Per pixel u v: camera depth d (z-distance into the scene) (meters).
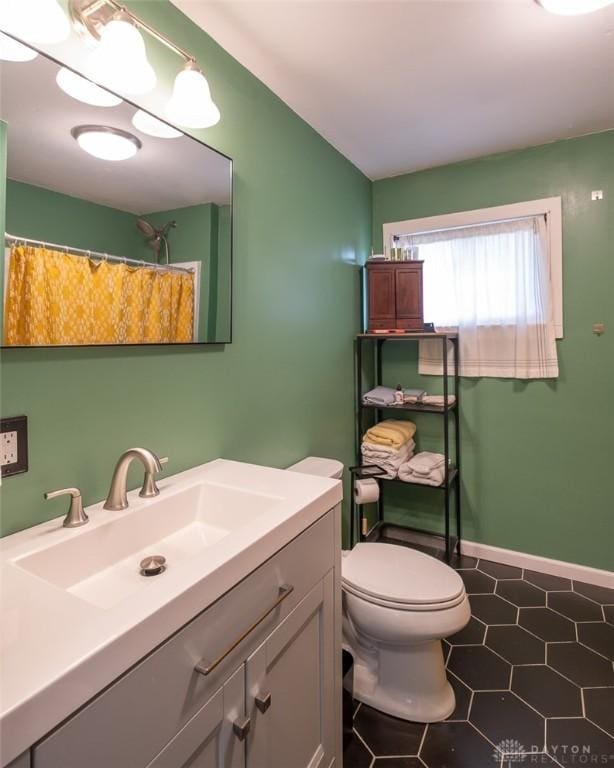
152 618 0.66
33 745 0.51
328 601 1.21
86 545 0.97
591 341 2.31
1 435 0.93
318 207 2.19
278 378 1.88
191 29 1.40
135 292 1.22
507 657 1.78
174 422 1.37
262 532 0.93
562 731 1.43
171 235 1.32
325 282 2.27
